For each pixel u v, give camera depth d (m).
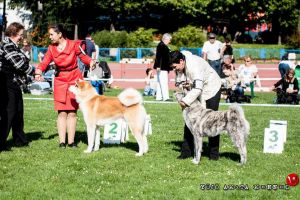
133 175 6.86
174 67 7.47
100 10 49.47
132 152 8.38
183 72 7.57
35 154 8.12
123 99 8.04
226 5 49.50
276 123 8.94
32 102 14.77
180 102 7.45
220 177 6.77
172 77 25.97
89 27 51.41
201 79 7.39
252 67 18.00
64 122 8.77
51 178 6.68
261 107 14.55
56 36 8.52
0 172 6.96
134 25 52.72
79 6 48.00
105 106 8.15
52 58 8.62
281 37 56.22
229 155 8.16
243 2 50.81
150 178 6.72
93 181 6.56
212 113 7.33
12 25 8.24
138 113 8.07
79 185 6.38
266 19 53.81
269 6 51.75
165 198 5.88
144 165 7.41
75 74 8.72
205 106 7.68
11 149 8.51
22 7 47.81
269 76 28.45
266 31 57.69
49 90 17.62
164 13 51.16
